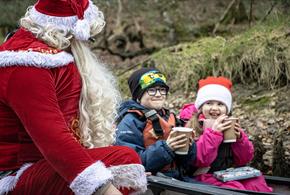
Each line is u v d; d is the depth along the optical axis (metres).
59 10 1.94
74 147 1.77
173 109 4.80
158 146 2.70
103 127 1.99
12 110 1.88
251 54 4.79
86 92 1.95
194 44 5.64
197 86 5.09
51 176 1.88
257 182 2.87
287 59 4.58
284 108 4.26
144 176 1.98
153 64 5.54
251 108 4.41
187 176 2.98
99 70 2.02
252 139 3.96
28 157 1.96
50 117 1.78
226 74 4.94
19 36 1.95
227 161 3.00
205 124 3.06
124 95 5.23
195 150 2.87
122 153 1.95
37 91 1.79
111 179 1.78
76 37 1.95
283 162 3.45
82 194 1.75
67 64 1.91
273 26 5.08
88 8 2.02
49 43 1.92
